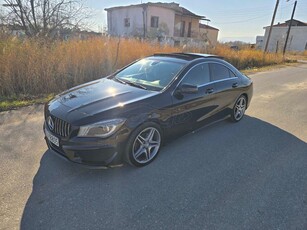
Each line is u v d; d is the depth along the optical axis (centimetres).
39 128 427
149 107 312
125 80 393
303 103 691
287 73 1370
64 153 285
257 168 331
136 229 220
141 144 313
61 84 696
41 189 267
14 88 629
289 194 277
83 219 229
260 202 262
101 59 795
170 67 390
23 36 780
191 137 421
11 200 248
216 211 246
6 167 304
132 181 289
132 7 2967
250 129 473
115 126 279
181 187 282
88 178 291
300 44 4628
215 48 1532
